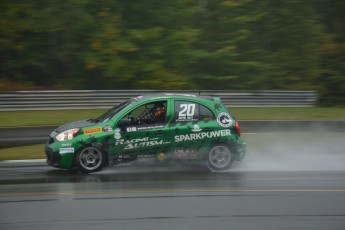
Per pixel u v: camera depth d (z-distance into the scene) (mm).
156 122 12805
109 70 28547
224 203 9516
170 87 28984
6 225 7953
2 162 14375
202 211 8906
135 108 12727
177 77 29359
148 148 12680
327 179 12203
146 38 29656
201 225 8023
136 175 12375
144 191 10484
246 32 31969
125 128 12578
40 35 29875
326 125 21156
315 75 32938
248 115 22750
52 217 8445
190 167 13680
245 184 11391
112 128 12531
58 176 12211
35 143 17859
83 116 21656
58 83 29656
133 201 9602
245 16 32094
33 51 29703
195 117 12992
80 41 29594
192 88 29641
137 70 29125
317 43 33750
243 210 9016
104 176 12203
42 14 28344
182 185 11156
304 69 32781
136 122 12781
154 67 29172
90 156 12469
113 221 8203
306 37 33312
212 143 13016
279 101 26188
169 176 12289
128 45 28984
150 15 31422
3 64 29391
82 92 23594
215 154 13055
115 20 29672
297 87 32156
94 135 12398
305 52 33188
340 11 36812
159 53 29656
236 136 13195
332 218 8539
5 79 29047
